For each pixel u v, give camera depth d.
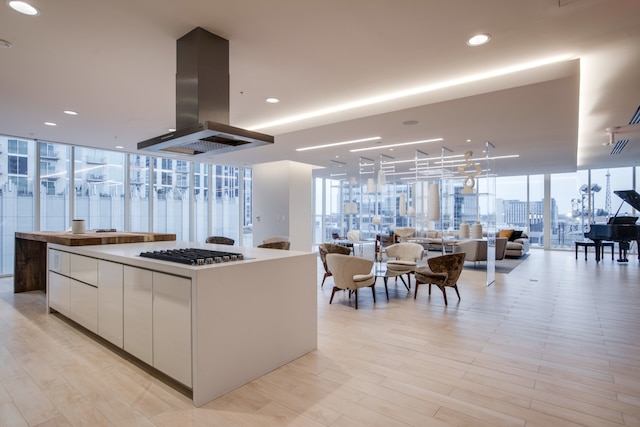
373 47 3.26
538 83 3.58
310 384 2.58
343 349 3.26
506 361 2.98
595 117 5.49
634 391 2.47
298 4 2.56
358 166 9.84
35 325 3.82
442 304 4.93
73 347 3.22
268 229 9.52
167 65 3.58
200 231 9.78
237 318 2.52
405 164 9.14
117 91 4.29
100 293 3.20
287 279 2.96
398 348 3.28
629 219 9.62
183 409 2.23
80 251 3.50
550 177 12.95
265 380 2.64
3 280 6.39
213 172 10.03
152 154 8.30
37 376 2.66
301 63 3.59
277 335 2.85
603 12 2.69
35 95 4.42
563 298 5.29
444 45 3.22
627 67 3.70
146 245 3.92
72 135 6.52
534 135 5.95
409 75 3.91
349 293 5.24
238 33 2.98
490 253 6.30
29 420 2.10
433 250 8.61
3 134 6.47
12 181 6.81
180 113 3.06
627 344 3.38
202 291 2.28
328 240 10.01
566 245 12.68
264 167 9.65
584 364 2.92
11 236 6.81
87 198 7.71
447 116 4.74
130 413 2.18
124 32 2.94
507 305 4.87
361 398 2.38
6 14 2.64
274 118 5.66
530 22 2.83
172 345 2.43
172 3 2.53
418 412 2.21
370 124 5.18
